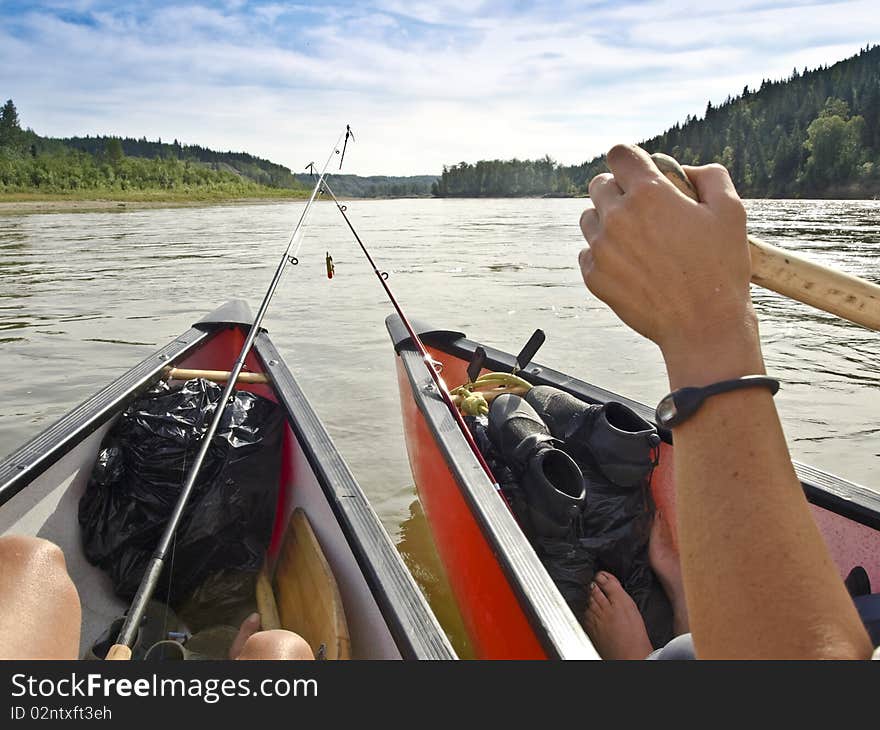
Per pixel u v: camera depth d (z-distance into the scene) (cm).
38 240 1923
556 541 228
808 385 539
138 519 258
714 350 61
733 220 64
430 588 293
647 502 254
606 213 65
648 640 219
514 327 745
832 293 86
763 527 56
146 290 991
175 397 283
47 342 680
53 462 240
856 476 386
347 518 211
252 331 311
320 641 205
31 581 122
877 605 90
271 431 280
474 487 220
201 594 262
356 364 601
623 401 303
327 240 1953
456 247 1706
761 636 55
